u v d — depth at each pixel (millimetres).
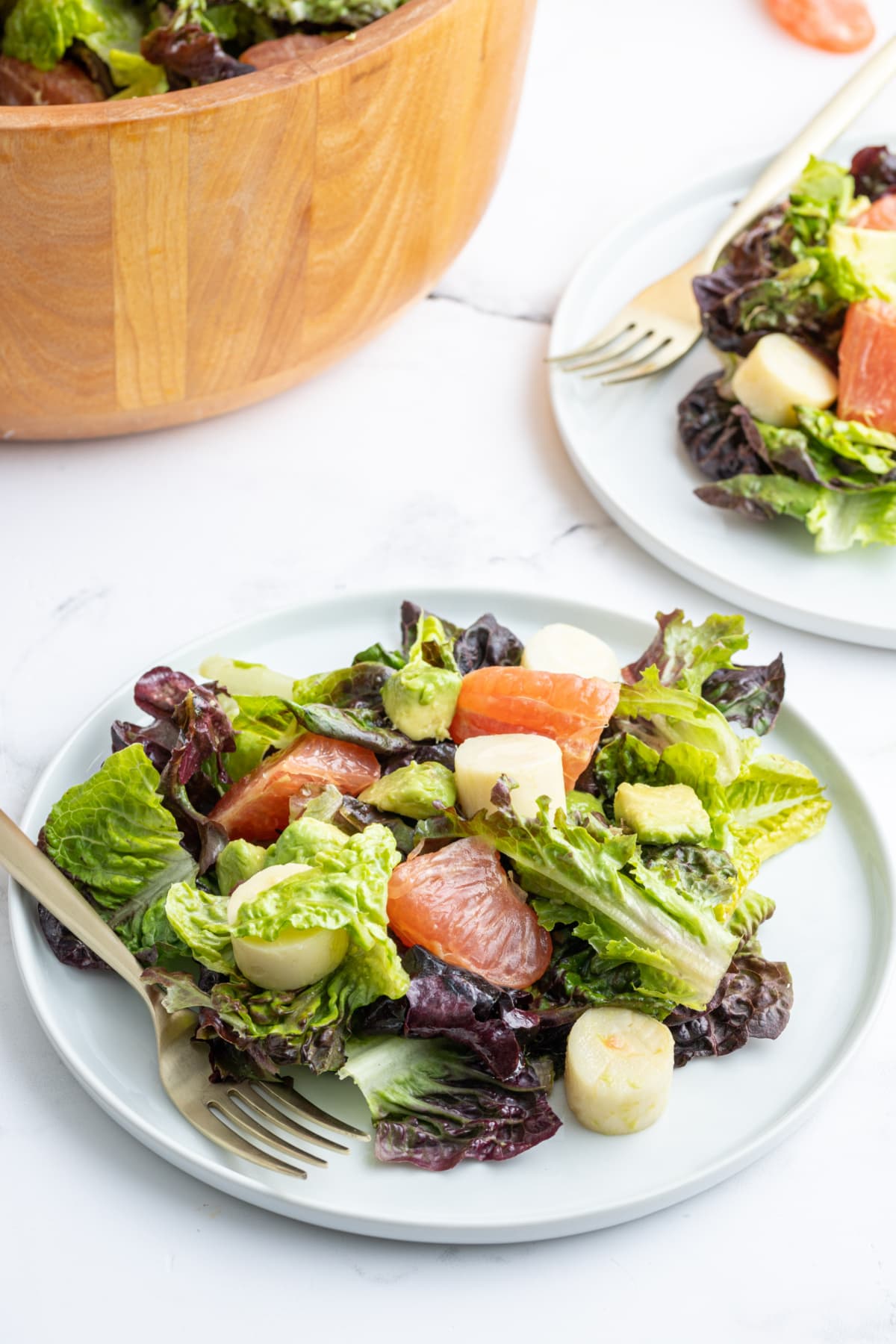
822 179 931
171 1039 682
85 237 792
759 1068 691
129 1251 665
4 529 876
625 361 943
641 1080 666
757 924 717
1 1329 648
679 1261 666
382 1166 664
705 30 1184
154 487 900
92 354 832
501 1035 666
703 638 773
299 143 799
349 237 842
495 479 914
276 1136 667
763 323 909
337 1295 657
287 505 896
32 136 759
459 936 680
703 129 1105
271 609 804
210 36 887
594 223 1041
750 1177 686
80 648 835
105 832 708
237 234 813
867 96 1045
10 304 805
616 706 743
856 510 871
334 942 671
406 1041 679
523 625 812
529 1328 652
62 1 898
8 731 803
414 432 932
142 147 774
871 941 727
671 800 712
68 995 701
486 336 980
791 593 849
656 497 890
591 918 688
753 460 885
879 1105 704
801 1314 657
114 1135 689
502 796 692
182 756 715
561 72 1148
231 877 700
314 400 943
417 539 885
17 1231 667
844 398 882
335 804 708
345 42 799
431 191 860
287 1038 663
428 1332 650
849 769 763
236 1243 667
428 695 728
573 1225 650
